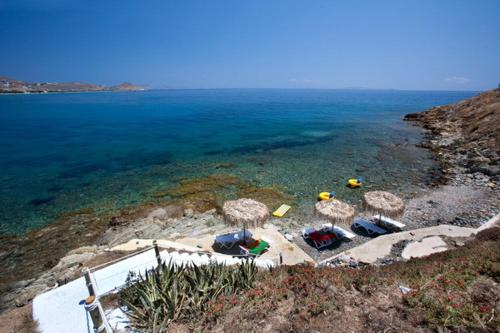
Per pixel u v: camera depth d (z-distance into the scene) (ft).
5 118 241.96
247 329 18.83
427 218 59.82
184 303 22.21
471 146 111.14
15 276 45.14
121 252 42.22
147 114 277.03
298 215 63.57
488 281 22.81
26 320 26.40
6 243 54.65
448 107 191.72
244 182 84.53
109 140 151.12
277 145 136.36
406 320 18.78
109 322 22.52
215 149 129.29
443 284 22.57
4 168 101.24
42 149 130.72
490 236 40.65
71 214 65.92
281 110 312.91
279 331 18.51
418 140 138.41
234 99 567.59
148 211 66.49
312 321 19.16
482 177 82.07
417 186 79.20
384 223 56.80
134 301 23.68
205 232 55.47
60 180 88.58
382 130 169.99
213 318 20.30
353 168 97.14
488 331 16.81
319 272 26.18
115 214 65.67
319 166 100.22
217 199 72.95
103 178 90.27
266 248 48.01
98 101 475.72
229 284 24.31
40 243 54.70
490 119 127.65
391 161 104.58
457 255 31.19
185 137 158.10
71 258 45.98
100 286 30.04
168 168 100.63
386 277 24.85
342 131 170.40
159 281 24.95
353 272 26.73
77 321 25.46
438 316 18.58
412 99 538.88
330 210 49.57
